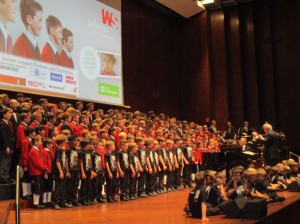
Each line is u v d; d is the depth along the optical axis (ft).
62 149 23.58
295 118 58.95
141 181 28.71
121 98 44.01
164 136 35.04
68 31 37.22
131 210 21.53
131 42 52.19
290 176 31.78
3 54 29.84
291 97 59.41
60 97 35.17
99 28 41.70
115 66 43.60
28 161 23.13
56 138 23.68
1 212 17.38
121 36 45.91
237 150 33.53
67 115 27.53
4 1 30.40
